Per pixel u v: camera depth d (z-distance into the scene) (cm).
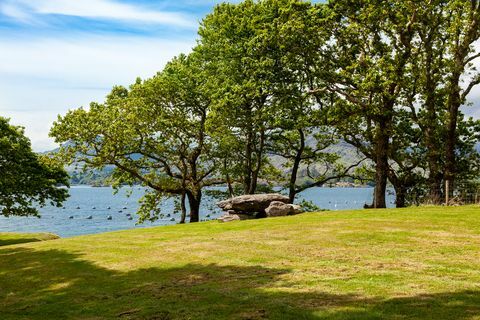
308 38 3212
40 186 3803
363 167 4150
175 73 4009
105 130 3597
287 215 2803
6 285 1452
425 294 989
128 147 3794
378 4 3086
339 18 3241
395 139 3753
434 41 3359
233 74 3503
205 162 4203
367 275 1191
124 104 3753
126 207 12825
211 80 3716
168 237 2197
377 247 1558
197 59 3944
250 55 3403
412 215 2241
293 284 1156
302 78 3534
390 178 3878
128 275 1437
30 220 9038
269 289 1125
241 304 1013
